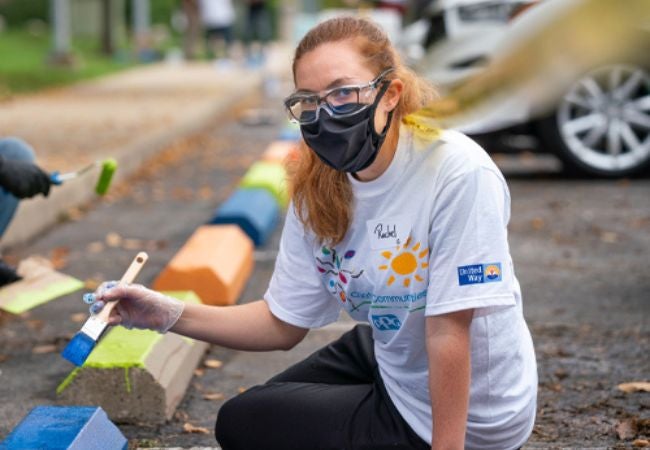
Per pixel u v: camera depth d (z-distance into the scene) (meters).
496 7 8.25
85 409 2.79
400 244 2.17
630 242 6.43
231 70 23.00
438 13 8.58
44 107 13.94
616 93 8.42
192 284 4.83
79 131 11.10
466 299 2.08
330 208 2.23
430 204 2.12
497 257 2.09
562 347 4.30
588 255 6.11
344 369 2.61
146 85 18.42
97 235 6.96
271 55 29.23
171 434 3.33
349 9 17.33
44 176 3.89
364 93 2.03
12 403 3.69
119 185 8.98
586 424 3.38
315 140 2.07
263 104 17.39
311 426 2.40
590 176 8.81
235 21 28.25
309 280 2.45
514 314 2.25
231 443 2.50
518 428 2.31
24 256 6.30
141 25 28.52
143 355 3.45
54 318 4.86
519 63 1.02
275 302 2.49
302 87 2.07
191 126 12.69
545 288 5.35
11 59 22.78
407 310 2.22
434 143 2.15
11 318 4.85
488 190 2.11
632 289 5.29
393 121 2.15
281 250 2.49
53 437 2.59
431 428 2.30
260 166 8.38
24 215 6.72
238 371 4.05
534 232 6.79
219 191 8.77
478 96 1.08
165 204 8.18
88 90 17.08
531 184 8.71
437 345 2.12
